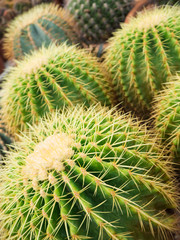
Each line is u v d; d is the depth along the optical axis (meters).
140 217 0.39
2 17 1.32
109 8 0.94
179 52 0.59
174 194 0.49
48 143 0.46
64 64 0.62
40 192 0.39
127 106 0.69
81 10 0.95
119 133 0.45
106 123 0.47
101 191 0.39
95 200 0.39
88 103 0.62
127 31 0.66
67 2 1.08
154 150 0.50
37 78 0.61
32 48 0.96
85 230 0.38
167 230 0.44
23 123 0.63
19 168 0.46
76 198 0.38
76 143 0.43
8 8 1.32
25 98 0.62
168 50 0.60
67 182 0.39
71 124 0.50
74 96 0.61
